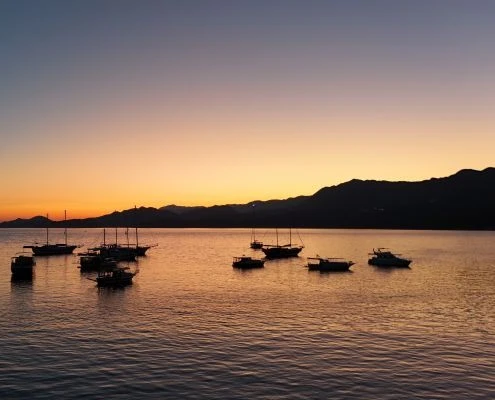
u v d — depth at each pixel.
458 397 42.41
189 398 42.06
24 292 102.56
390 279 126.00
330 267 145.75
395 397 42.31
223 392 43.38
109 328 67.62
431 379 46.66
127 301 90.81
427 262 176.00
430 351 55.81
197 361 52.00
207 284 116.75
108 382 45.81
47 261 178.62
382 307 84.38
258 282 120.62
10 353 54.94
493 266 160.62
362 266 161.38
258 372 48.56
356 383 45.59
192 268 156.75
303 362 51.66
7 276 132.38
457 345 58.50
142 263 175.75
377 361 52.03
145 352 55.44
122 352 55.44
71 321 72.38
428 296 97.19
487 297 95.88
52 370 49.12
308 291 104.69
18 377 47.09
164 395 42.69
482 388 44.41
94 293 101.25
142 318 74.50
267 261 183.88
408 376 47.47
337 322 71.44
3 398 41.94
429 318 74.56
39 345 58.44
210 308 83.25
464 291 104.19
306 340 60.78
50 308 83.25
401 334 63.91
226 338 61.84
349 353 54.97
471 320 73.06
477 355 54.28
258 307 84.31
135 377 47.09
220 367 50.06
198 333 64.50
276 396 42.50
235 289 107.88
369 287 111.00
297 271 146.75
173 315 76.88
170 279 126.69
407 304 87.62
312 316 76.06
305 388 44.34
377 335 63.38
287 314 77.75
